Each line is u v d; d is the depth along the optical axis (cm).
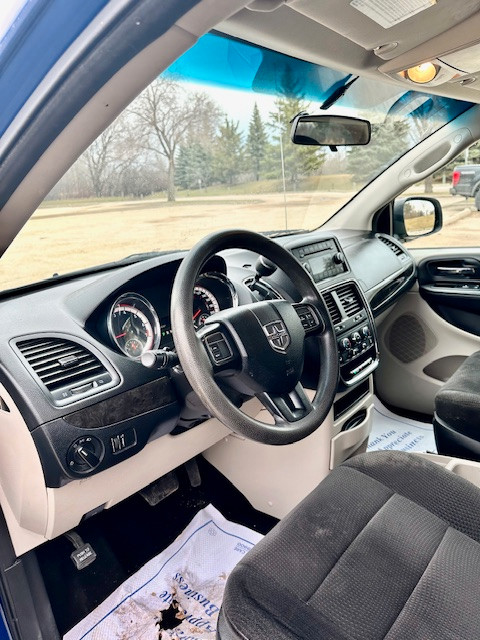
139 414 118
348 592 91
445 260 226
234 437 180
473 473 134
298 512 111
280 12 94
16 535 127
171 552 170
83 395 109
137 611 151
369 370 169
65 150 73
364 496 113
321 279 169
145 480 138
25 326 114
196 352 96
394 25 98
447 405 158
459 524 107
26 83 63
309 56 114
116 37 57
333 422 159
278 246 123
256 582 94
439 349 230
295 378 111
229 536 176
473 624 85
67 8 56
